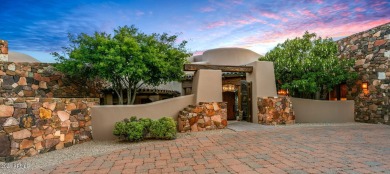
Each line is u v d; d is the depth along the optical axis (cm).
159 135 759
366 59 1229
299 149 578
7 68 852
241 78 1479
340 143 643
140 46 938
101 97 1236
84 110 783
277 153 544
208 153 563
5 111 520
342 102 1276
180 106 1042
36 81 944
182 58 1080
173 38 1086
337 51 1370
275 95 1186
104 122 833
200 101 1059
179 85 1689
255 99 1165
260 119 1117
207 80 1089
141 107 920
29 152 567
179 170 440
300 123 1160
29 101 576
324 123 1180
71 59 931
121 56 887
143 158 532
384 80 1128
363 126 1032
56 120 658
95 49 918
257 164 463
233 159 504
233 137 769
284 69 1260
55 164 501
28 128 568
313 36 1299
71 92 1074
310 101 1230
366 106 1224
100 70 891
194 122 959
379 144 626
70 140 707
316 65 1184
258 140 706
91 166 479
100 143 750
